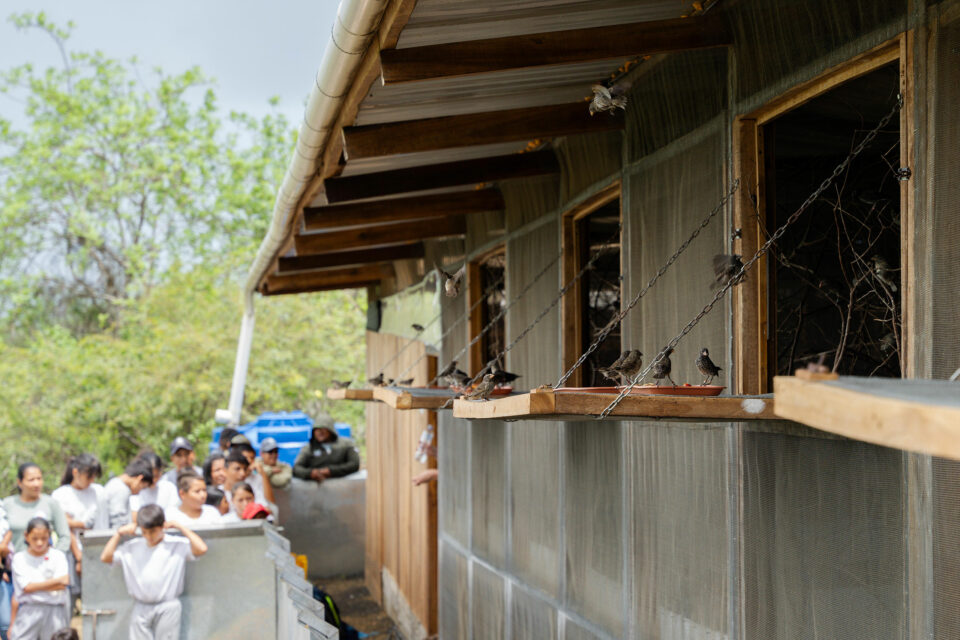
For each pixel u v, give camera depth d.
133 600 7.13
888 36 3.33
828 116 5.22
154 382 21.75
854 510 3.44
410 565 11.45
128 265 28.61
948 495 2.97
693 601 4.62
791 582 3.83
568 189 6.31
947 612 2.97
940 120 3.07
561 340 6.39
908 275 3.20
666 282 4.95
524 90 5.34
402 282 12.21
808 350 5.84
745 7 4.22
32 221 29.33
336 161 5.98
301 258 10.98
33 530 8.55
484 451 8.09
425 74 4.27
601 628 5.64
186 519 8.02
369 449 14.88
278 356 23.27
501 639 7.54
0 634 9.00
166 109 30.83
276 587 7.35
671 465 4.84
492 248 8.09
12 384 22.00
